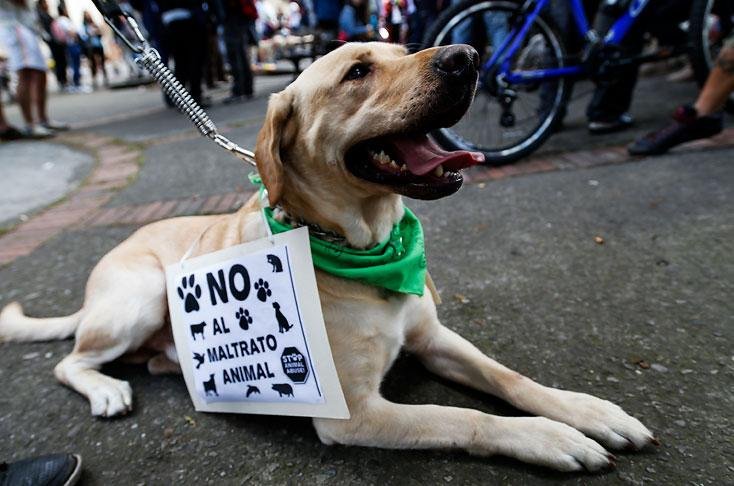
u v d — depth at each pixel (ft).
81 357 6.46
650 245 7.85
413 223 5.83
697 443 4.50
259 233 5.50
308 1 30.14
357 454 4.85
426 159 4.81
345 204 5.18
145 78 53.21
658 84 18.42
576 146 12.87
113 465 5.14
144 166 16.51
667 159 11.01
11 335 7.57
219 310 5.47
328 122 4.95
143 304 6.35
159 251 6.81
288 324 4.98
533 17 11.24
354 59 4.98
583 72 11.65
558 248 8.16
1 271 10.15
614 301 6.66
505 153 12.09
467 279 7.64
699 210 8.62
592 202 9.57
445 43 12.49
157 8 23.54
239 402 5.42
